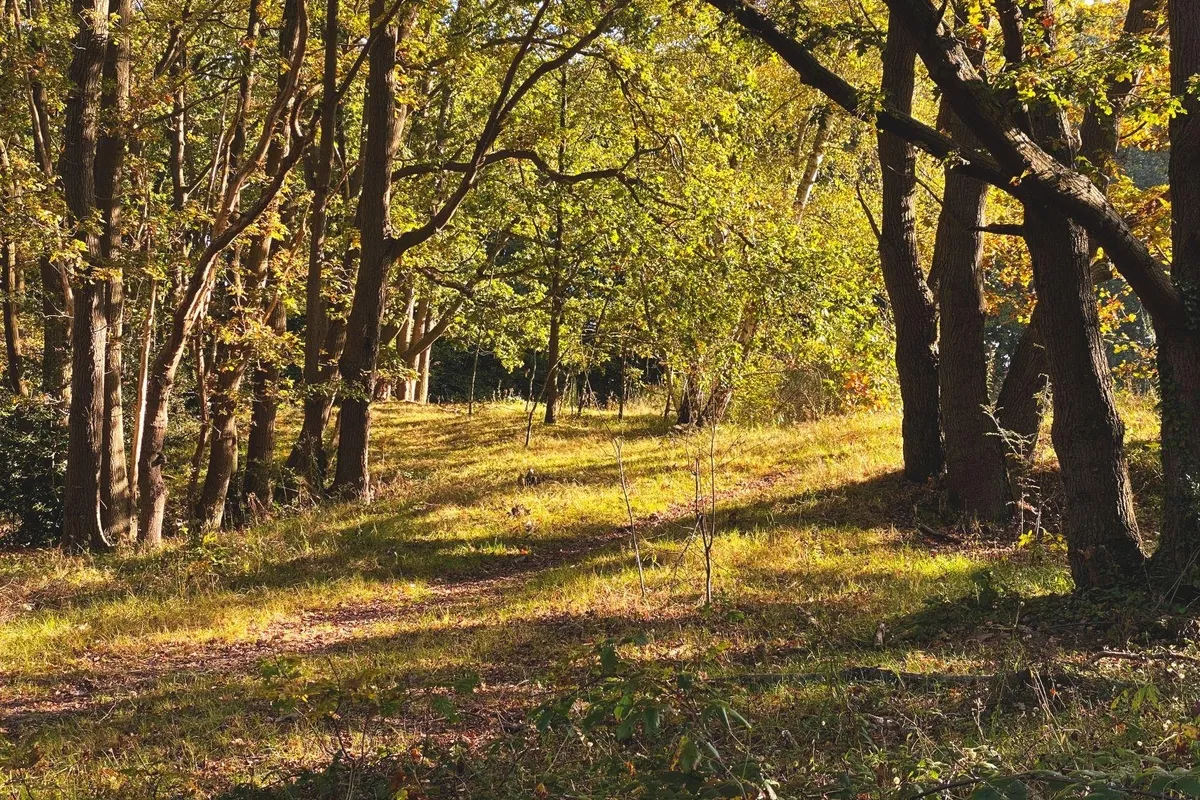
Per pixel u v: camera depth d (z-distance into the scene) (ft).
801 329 57.36
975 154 25.64
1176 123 25.63
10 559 48.70
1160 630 23.45
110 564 45.44
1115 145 40.01
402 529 49.16
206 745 20.62
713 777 10.98
